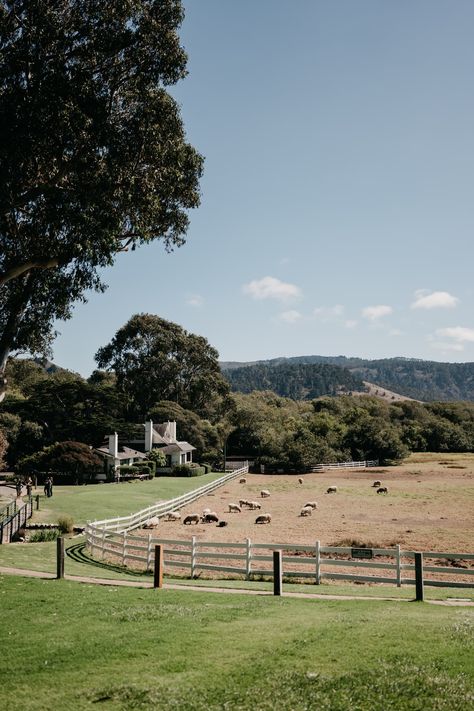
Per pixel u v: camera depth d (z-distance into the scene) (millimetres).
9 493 50969
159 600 14477
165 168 22969
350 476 77250
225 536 31422
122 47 21359
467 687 7781
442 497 51625
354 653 9352
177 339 103375
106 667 9414
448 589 17453
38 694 8445
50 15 19938
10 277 21922
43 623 12227
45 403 74750
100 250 22141
